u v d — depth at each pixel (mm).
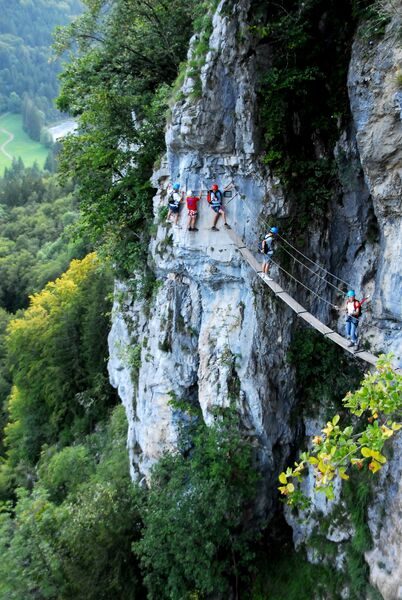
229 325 16766
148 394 20125
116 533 18062
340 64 14789
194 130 15211
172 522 16094
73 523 17984
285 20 14477
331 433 7793
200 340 17641
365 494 14625
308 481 16766
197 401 19250
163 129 19766
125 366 23078
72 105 22734
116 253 21766
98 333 33719
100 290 34000
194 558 15734
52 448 33938
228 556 16875
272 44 14828
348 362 16047
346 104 14898
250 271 15922
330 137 15406
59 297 39844
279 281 15766
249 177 15594
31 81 199500
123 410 28609
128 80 21953
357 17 13844
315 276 16281
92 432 32531
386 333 14742
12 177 116125
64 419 35188
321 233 15992
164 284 19094
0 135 176500
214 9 15047
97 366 34000
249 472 16312
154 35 21375
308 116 15367
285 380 16594
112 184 22125
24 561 17516
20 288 69500
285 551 17188
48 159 134375
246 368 16297
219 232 16125
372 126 13094
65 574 17234
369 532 14516
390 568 13609
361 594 14438
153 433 19719
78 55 23094
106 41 21922
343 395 16016
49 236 82938
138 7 21250
